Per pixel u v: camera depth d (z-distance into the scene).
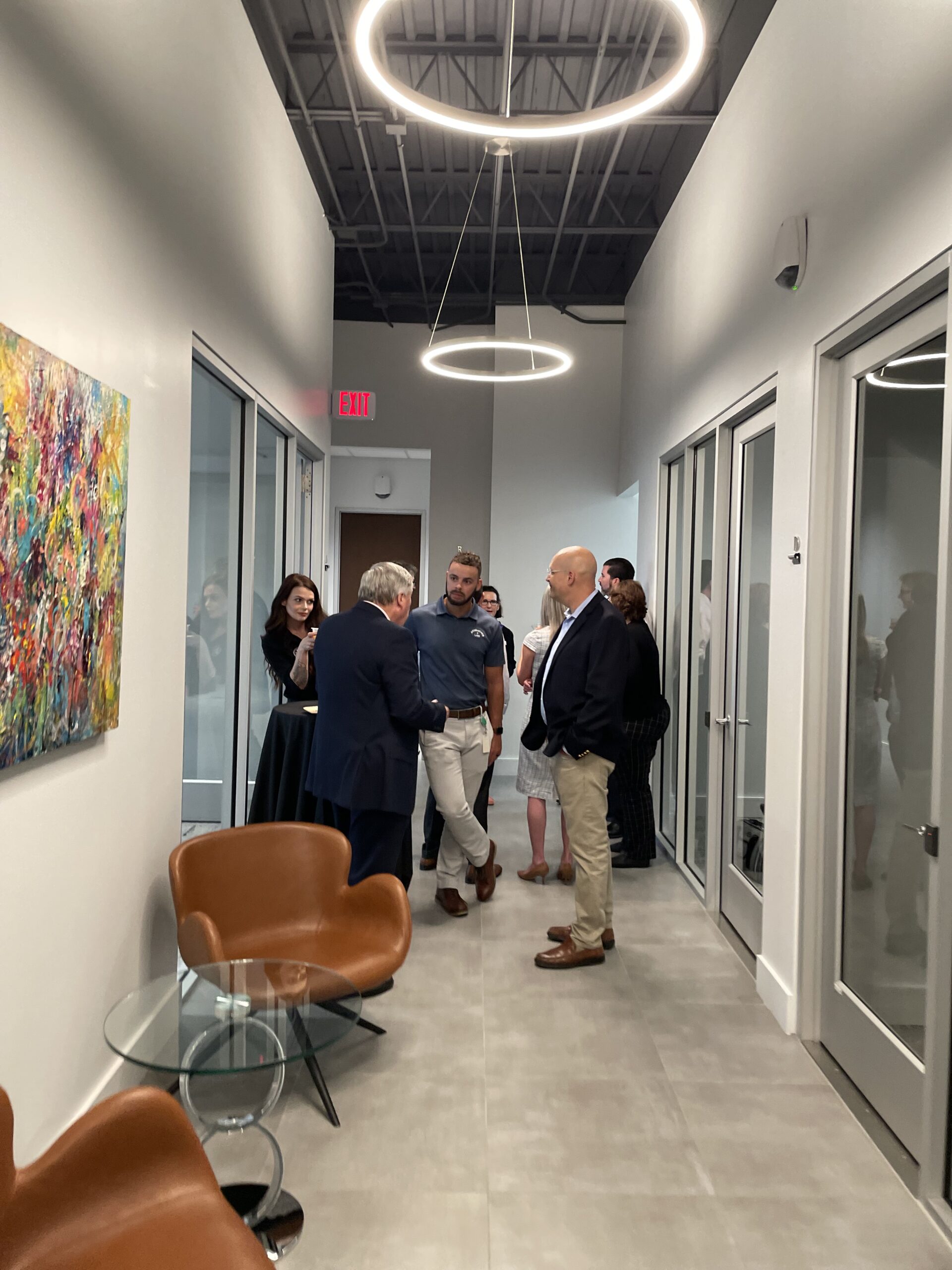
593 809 3.59
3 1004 1.84
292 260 4.89
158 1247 1.47
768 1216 2.13
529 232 6.99
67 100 2.04
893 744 2.51
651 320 6.30
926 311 2.33
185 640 3.05
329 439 6.32
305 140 6.41
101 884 2.36
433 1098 2.62
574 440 7.96
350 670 3.24
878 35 2.51
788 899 3.14
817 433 2.96
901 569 2.47
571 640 3.59
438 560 8.45
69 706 2.06
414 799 3.40
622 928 4.07
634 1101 2.63
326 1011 1.96
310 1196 2.16
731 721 4.20
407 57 5.36
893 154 2.40
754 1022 3.15
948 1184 2.13
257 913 2.78
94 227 2.21
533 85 5.67
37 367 1.83
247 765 4.29
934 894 2.15
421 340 8.42
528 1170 2.29
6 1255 1.42
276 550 5.17
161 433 2.76
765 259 3.56
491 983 3.44
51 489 1.92
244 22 3.74
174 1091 2.62
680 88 2.97
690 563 5.09
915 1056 2.36
